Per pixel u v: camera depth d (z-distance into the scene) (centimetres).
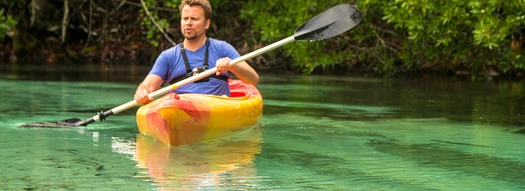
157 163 559
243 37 1689
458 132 723
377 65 1511
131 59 1753
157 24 1462
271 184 496
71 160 570
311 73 1498
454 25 1192
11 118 794
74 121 741
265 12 1457
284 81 1310
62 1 1747
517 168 554
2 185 489
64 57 1734
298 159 581
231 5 1705
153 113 630
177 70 704
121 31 1786
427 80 1353
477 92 1135
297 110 884
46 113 838
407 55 1404
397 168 552
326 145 643
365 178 517
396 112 874
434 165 562
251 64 1633
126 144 639
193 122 625
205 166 550
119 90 1105
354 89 1169
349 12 748
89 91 1085
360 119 809
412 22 1169
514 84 1283
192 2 698
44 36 1742
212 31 1711
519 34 1296
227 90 725
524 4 1091
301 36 721
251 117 723
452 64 1495
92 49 1756
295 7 1364
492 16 1130
